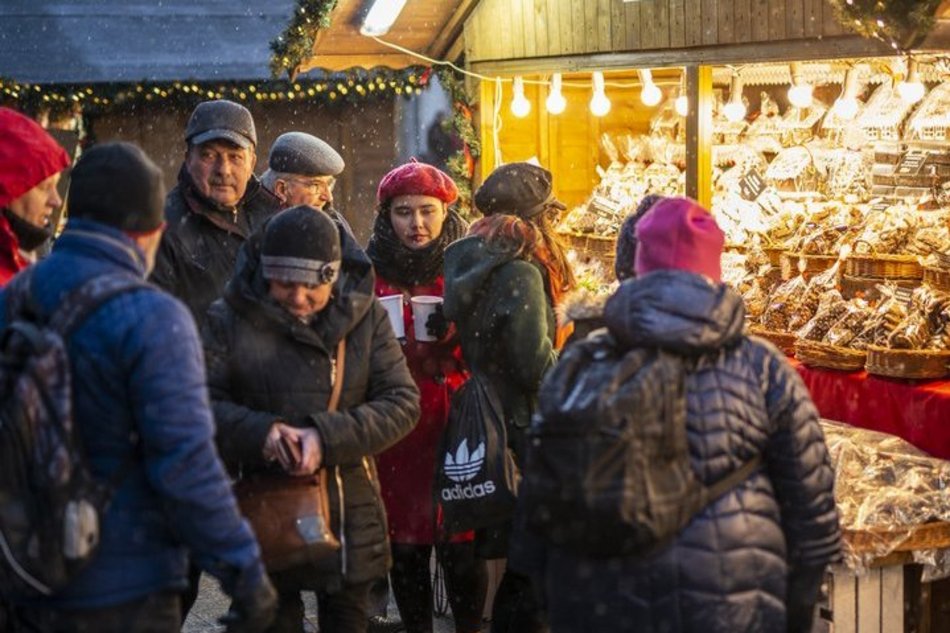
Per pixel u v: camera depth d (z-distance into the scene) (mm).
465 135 13289
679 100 12914
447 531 6957
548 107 13094
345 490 6113
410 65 13398
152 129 17688
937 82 11562
